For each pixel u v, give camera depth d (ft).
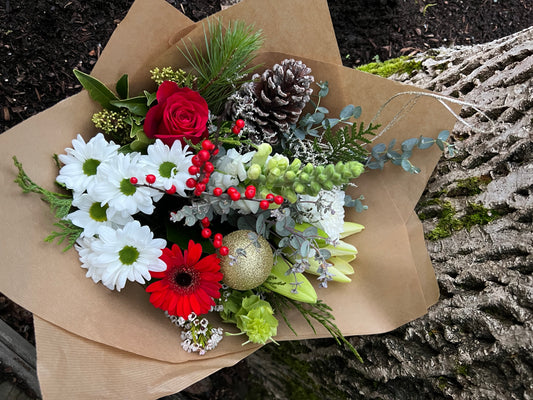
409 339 1.72
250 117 1.58
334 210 1.54
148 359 1.47
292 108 1.59
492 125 1.70
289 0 1.57
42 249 1.41
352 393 1.95
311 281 1.76
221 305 1.64
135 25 1.49
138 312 1.54
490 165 1.66
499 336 1.44
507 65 1.82
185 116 1.50
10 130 1.41
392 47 3.53
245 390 2.69
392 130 1.74
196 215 1.44
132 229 1.38
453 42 3.57
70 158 1.46
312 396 2.22
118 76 1.56
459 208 1.71
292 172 1.31
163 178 1.43
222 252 1.39
